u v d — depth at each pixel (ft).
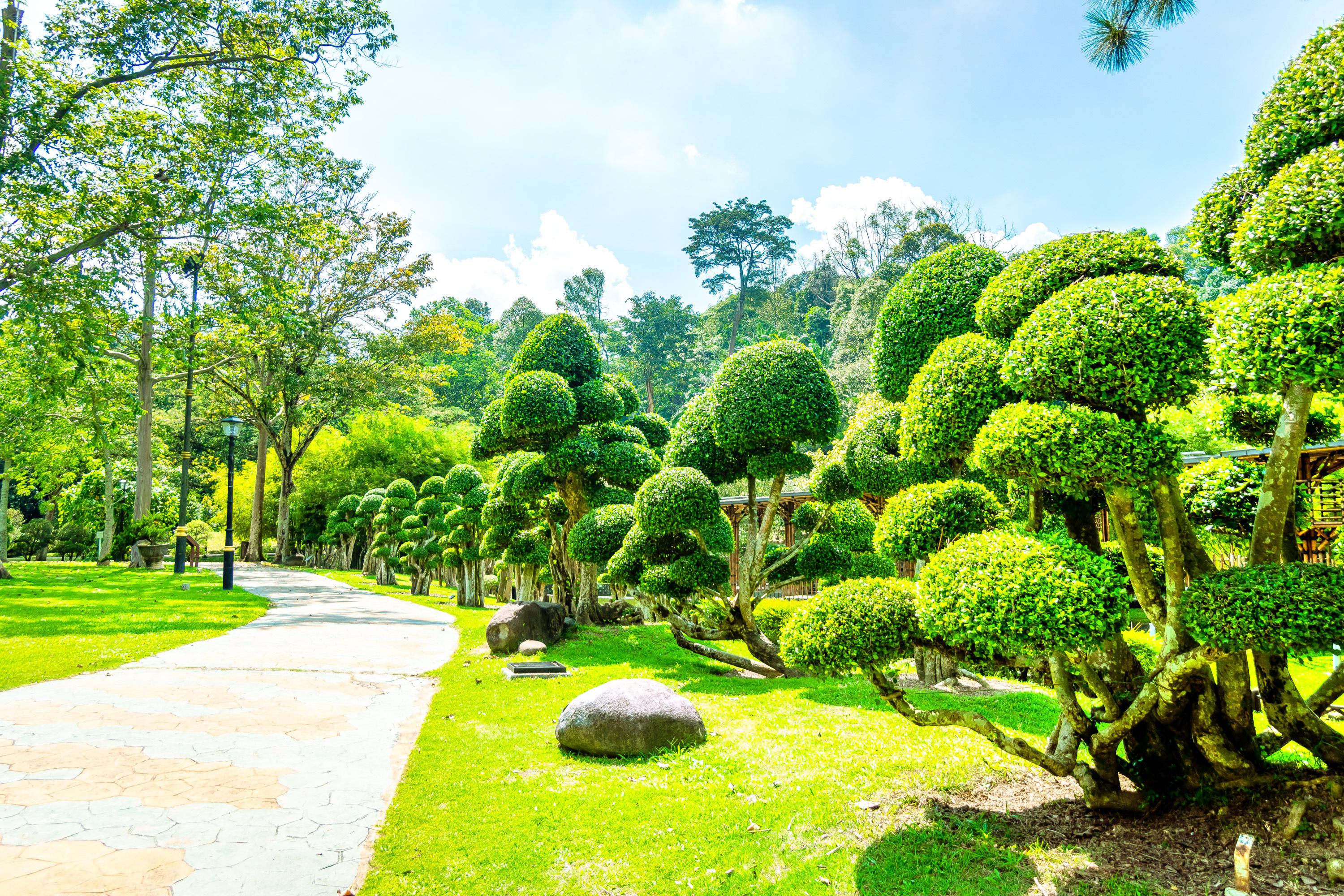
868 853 12.23
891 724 20.85
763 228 198.29
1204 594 10.77
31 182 49.08
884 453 26.73
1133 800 13.01
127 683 24.82
